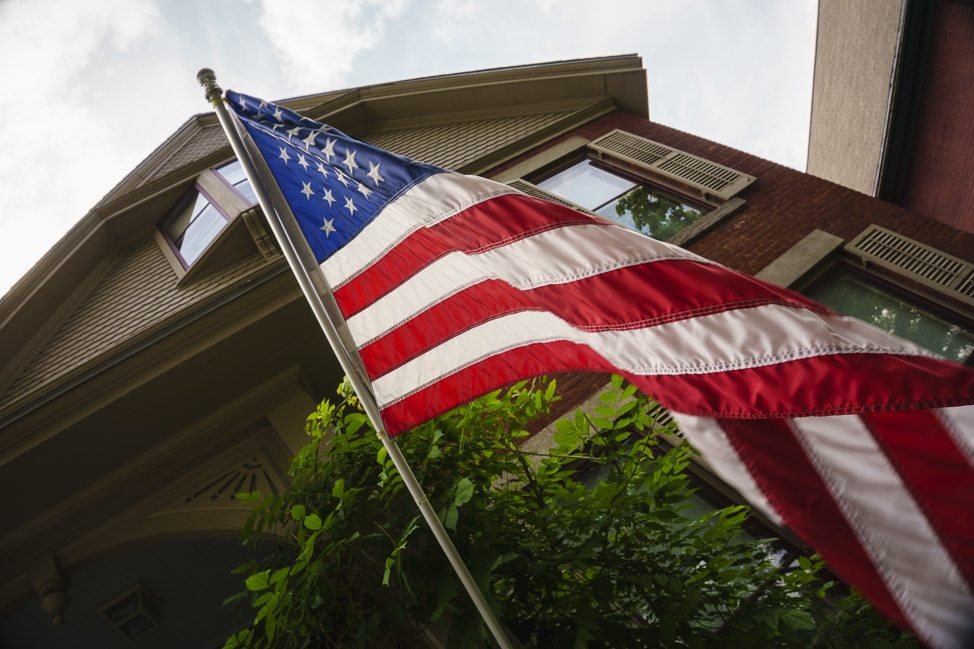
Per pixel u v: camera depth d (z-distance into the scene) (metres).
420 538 3.83
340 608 3.88
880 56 12.95
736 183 7.98
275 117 3.93
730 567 4.27
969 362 6.29
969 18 10.04
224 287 7.04
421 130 10.07
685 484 3.93
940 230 7.19
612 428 4.28
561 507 4.03
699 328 2.95
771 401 2.74
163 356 6.55
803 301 2.93
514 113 9.84
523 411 4.50
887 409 2.58
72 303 8.07
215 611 10.64
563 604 3.79
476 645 3.38
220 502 6.61
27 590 6.31
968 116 11.17
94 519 6.54
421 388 3.85
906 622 2.50
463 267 3.85
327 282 3.87
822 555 2.64
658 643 3.53
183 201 9.24
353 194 3.78
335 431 4.52
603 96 9.69
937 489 2.60
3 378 7.18
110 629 10.11
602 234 3.27
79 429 6.30
